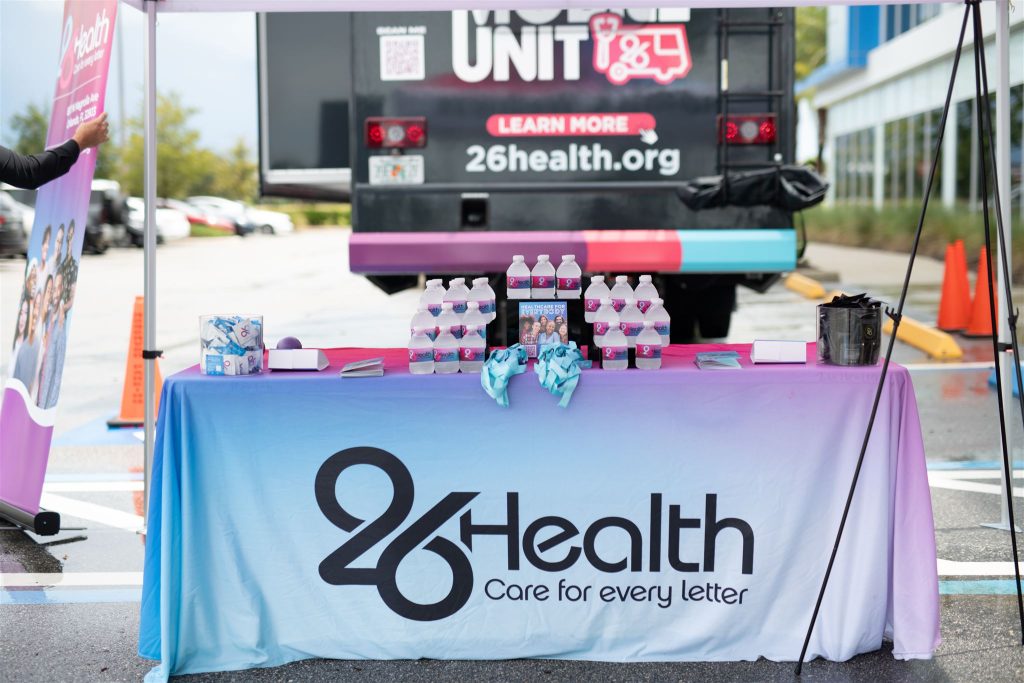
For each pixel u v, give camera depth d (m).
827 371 3.51
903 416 3.50
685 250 5.73
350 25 5.76
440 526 3.61
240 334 3.60
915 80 19.45
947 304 10.38
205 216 34.19
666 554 3.60
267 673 3.57
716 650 3.62
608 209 5.78
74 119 4.91
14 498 5.16
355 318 12.64
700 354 3.80
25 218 20.31
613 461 3.56
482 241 5.78
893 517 3.56
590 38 5.71
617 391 3.53
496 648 3.65
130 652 3.77
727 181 5.59
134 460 6.54
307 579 3.63
